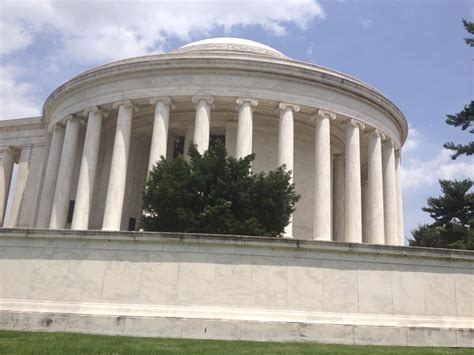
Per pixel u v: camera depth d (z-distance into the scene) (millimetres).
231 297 20109
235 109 42125
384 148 46688
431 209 65062
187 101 40844
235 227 24562
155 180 27359
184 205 26203
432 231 62344
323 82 40969
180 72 40188
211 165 27141
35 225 46969
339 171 47969
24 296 20859
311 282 20656
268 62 39750
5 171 53594
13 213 51156
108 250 20938
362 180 52000
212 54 40781
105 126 46469
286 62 40219
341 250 21156
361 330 20047
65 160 43188
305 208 43125
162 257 20594
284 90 40094
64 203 42031
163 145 38906
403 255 21750
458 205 63219
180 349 15039
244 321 19391
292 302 20312
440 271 22094
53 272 20984
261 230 24844
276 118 43500
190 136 44219
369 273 21281
